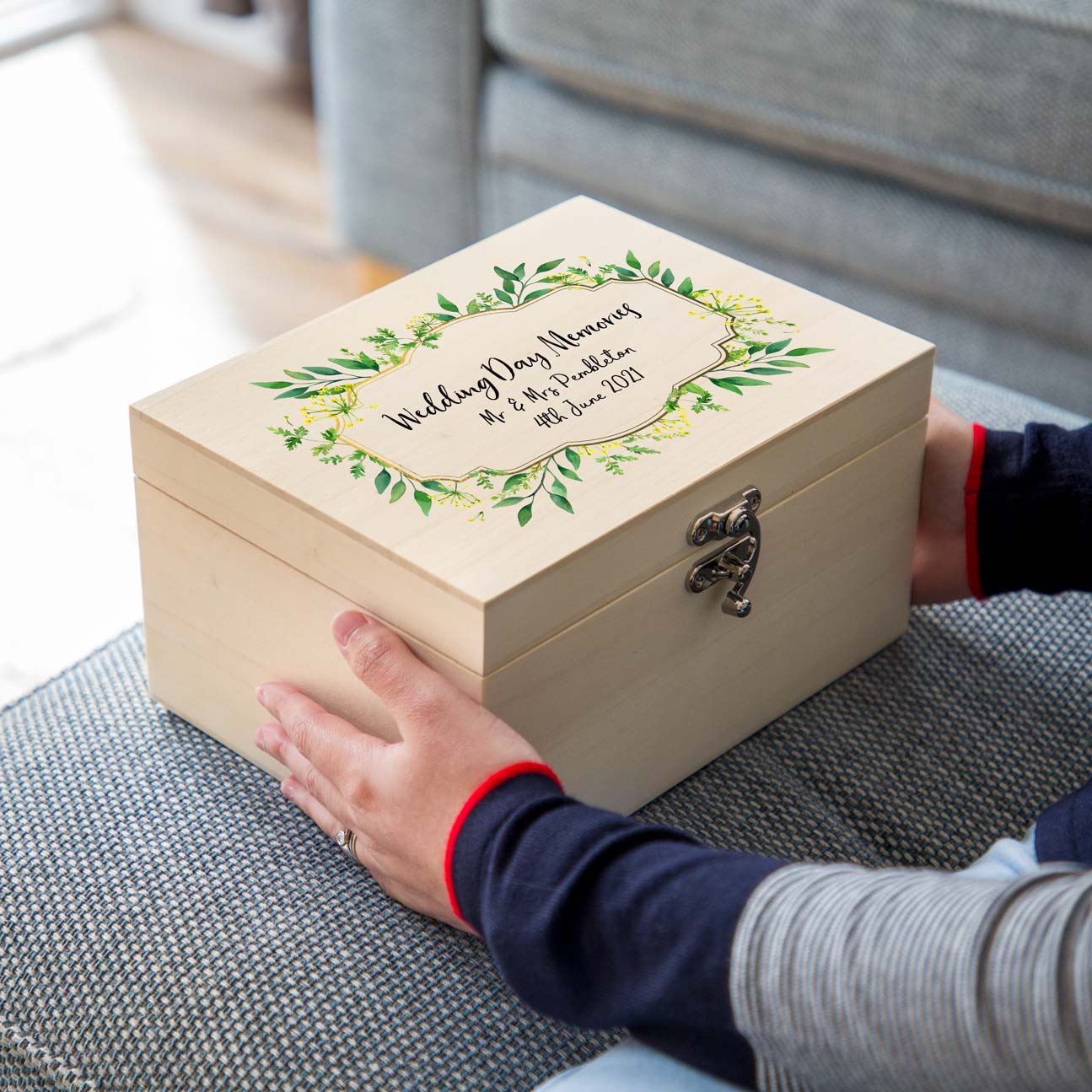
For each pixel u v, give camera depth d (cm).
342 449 72
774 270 164
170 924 69
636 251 90
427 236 186
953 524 89
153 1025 65
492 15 164
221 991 66
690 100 155
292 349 79
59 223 214
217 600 76
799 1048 51
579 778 74
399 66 174
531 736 70
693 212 164
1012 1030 47
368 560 67
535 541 67
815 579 82
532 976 57
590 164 167
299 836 74
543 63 163
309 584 71
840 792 79
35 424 174
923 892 52
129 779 78
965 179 142
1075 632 88
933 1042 48
